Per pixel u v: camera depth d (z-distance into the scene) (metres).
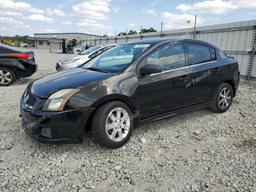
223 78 4.82
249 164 3.04
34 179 2.70
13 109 5.13
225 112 5.12
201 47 4.60
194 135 3.96
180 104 4.18
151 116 3.85
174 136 3.91
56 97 3.11
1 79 7.74
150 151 3.40
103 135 3.28
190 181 2.70
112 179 2.73
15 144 3.51
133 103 3.54
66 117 3.08
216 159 3.18
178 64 4.12
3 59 7.62
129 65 3.64
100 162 3.09
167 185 2.63
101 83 3.30
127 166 3.00
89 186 2.60
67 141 3.15
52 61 19.61
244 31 8.84
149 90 3.69
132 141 3.70
